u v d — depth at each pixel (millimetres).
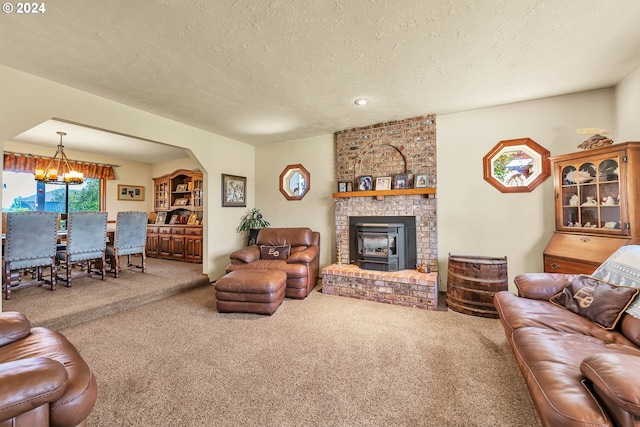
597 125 2980
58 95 2674
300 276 3551
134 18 1788
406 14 1784
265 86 2805
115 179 6383
